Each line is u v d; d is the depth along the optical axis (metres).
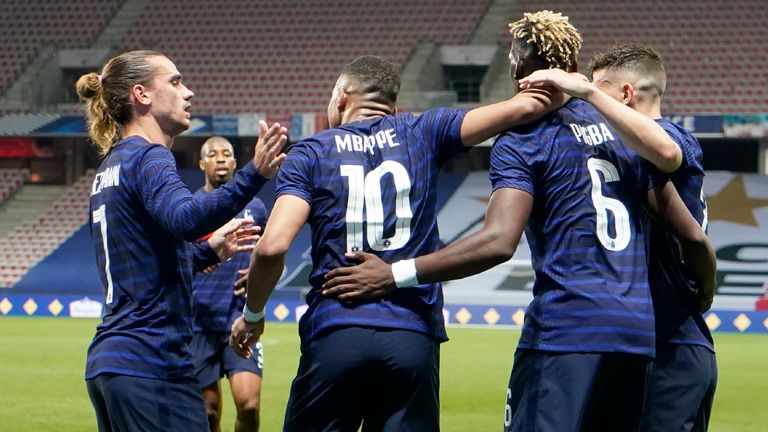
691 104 72.62
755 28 77.44
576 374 9.74
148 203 10.01
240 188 9.64
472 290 63.78
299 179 10.32
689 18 78.69
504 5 82.81
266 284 10.39
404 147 10.53
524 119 10.20
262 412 25.27
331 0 84.88
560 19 10.62
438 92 69.69
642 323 9.88
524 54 10.59
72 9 85.88
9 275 70.50
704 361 11.38
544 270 10.08
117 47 81.44
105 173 10.53
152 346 10.13
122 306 10.28
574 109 10.37
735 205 71.38
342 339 10.09
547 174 10.05
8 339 44.53
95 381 10.20
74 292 68.56
